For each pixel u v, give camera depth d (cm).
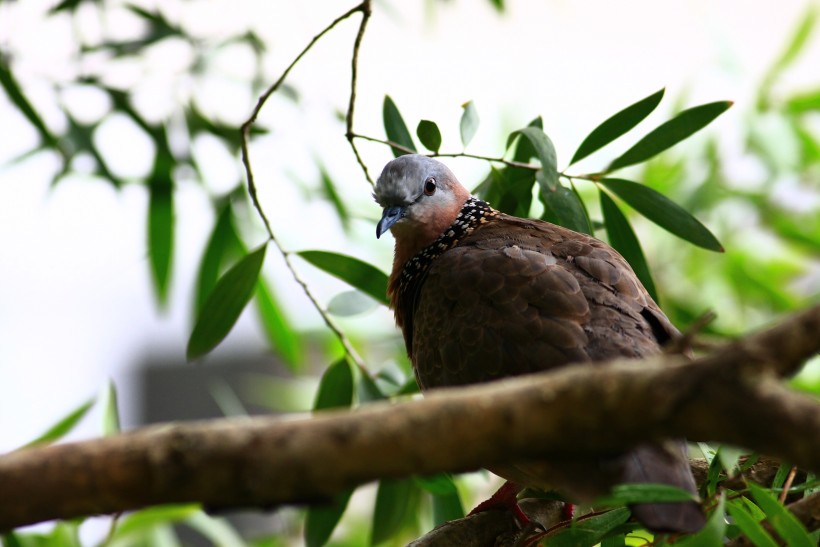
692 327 373
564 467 517
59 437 764
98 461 328
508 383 337
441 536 638
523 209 748
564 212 666
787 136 1034
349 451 328
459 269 648
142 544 903
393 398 764
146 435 332
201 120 973
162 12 993
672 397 325
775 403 319
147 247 959
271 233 707
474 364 604
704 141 1059
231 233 905
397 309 755
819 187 1087
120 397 1712
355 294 757
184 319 1742
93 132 949
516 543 615
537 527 641
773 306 1034
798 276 1095
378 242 1087
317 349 1315
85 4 1006
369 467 330
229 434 328
